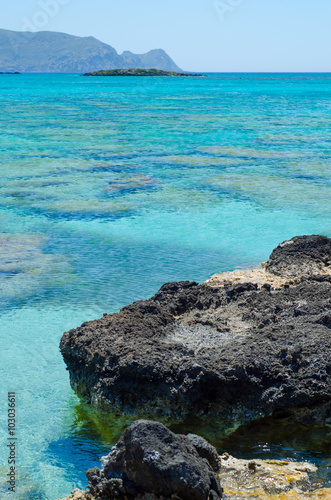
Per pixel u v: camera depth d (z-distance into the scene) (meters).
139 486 5.39
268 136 40.25
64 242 15.69
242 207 19.80
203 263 13.90
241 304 9.73
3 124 46.19
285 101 82.19
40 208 19.45
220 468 5.88
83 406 7.83
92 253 14.73
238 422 7.20
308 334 7.90
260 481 5.66
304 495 5.41
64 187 22.91
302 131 43.47
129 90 118.12
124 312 8.83
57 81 182.75
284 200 20.88
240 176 25.56
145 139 38.00
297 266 12.16
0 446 6.87
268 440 6.88
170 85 153.88
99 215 18.62
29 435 7.12
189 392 7.16
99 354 7.73
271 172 26.62
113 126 45.72
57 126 45.25
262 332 8.20
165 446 5.37
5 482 6.21
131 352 7.57
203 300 10.02
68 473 6.41
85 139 37.59
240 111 62.56
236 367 7.18
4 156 30.19
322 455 6.49
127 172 26.38
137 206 19.86
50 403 7.87
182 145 35.44
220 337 8.27
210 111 62.28
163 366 7.39
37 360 9.06
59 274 13.11
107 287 12.33
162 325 8.71
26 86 135.25
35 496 6.00
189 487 5.07
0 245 15.30
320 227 17.25
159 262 14.00
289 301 9.60
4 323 10.45
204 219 18.14
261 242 15.67
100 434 7.22
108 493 5.50
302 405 7.09
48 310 11.06
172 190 22.56
